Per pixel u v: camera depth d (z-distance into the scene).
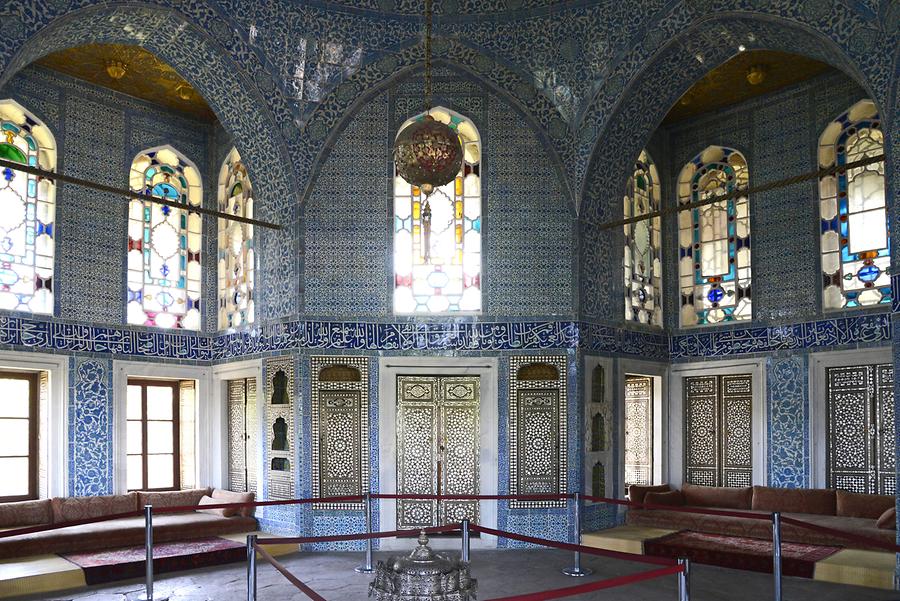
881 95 6.20
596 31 7.77
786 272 8.41
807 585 6.27
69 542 7.01
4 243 7.59
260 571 6.86
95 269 8.17
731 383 8.84
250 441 8.60
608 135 7.95
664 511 8.16
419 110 8.17
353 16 7.86
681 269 9.27
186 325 8.88
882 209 7.86
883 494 7.66
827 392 8.09
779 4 6.62
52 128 7.99
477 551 7.71
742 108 8.90
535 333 8.02
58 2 6.45
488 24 7.95
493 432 7.96
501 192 8.14
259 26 7.59
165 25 7.17
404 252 8.20
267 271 8.30
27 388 7.89
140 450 8.68
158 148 8.84
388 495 7.14
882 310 7.68
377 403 7.93
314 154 8.03
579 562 6.80
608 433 8.27
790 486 8.19
